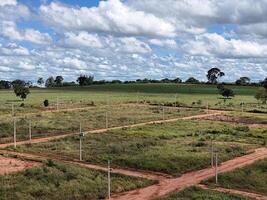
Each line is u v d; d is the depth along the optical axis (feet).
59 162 150.82
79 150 171.22
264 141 206.80
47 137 207.92
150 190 124.57
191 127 250.16
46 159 153.28
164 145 188.14
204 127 251.19
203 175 142.20
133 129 236.84
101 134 216.95
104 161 154.92
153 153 166.40
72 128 233.55
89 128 238.89
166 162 152.56
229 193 122.01
